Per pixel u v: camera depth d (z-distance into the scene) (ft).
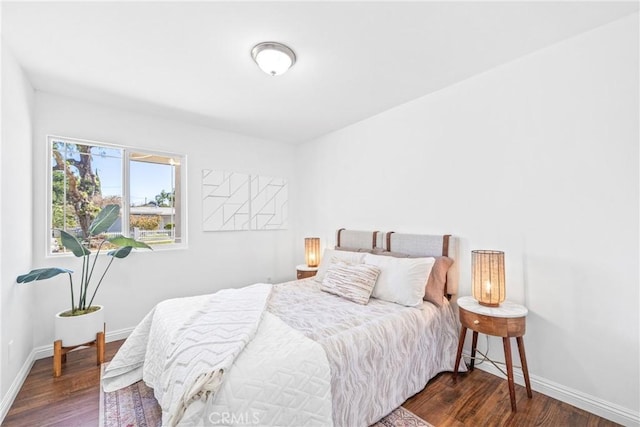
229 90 7.98
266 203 12.89
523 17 5.20
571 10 5.03
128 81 7.42
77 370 7.14
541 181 6.24
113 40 5.73
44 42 5.75
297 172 13.87
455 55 6.41
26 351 7.02
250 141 12.39
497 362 6.89
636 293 5.13
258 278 12.62
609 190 5.41
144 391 6.24
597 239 5.53
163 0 4.66
